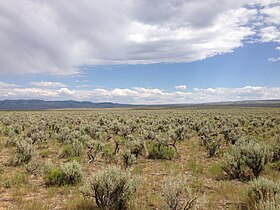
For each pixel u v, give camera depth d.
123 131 32.97
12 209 9.52
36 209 9.54
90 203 9.88
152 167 16.73
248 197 10.10
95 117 66.69
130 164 16.89
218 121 49.03
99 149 20.42
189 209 9.25
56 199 10.77
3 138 28.09
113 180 9.45
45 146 24.12
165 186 8.84
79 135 28.16
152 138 27.84
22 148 17.80
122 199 9.42
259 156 13.81
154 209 9.70
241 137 25.45
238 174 14.08
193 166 16.52
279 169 15.69
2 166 16.16
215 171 15.18
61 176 12.86
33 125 38.00
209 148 20.36
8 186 12.26
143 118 61.09
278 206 7.64
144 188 12.02
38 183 13.02
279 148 17.81
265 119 52.09
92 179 9.45
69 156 19.55
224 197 11.00
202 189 12.06
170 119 53.12
